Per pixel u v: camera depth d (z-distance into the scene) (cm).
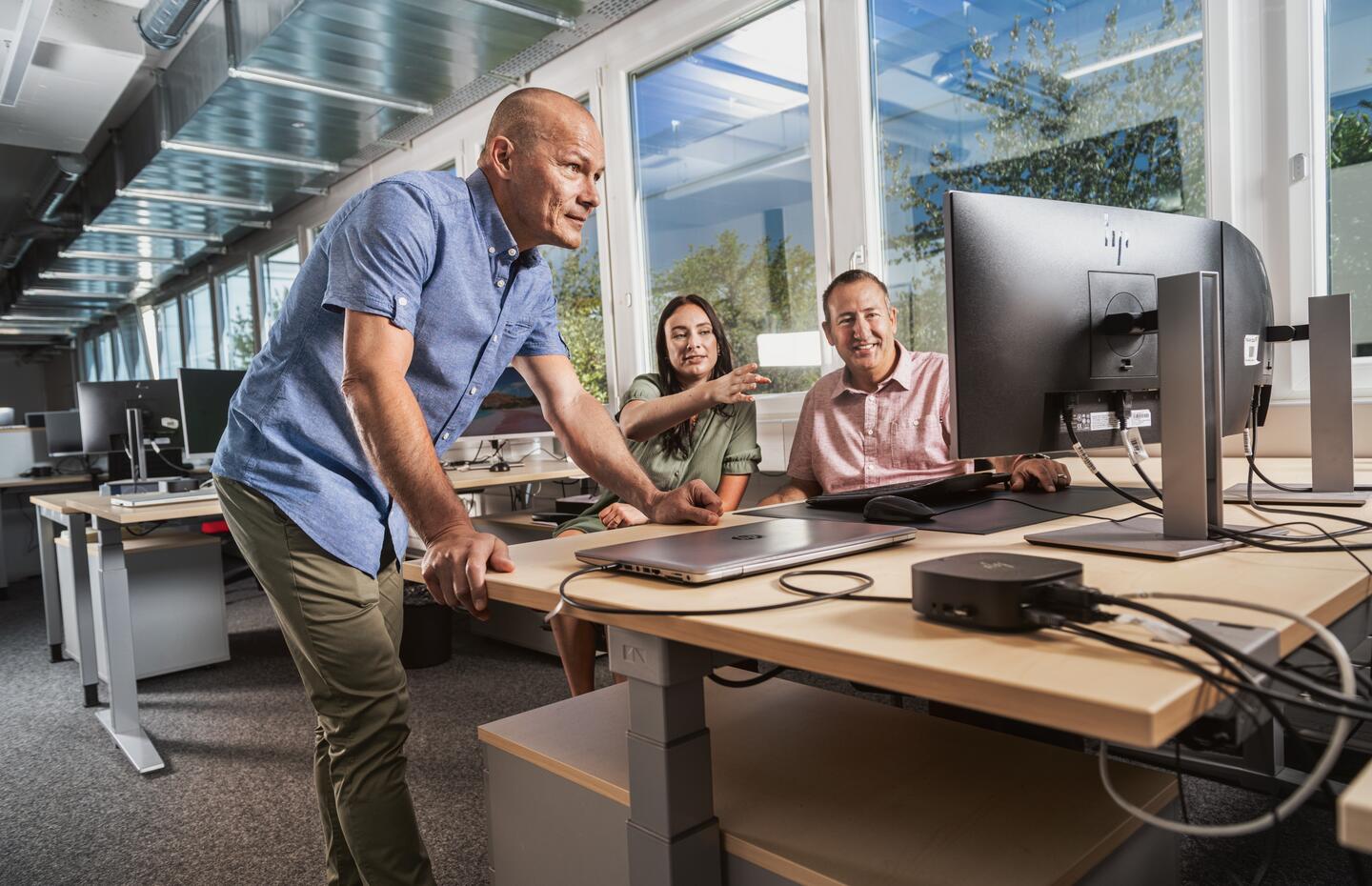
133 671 244
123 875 167
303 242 626
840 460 202
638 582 83
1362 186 189
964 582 61
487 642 329
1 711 278
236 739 240
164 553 300
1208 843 156
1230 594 66
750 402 252
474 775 204
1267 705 53
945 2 261
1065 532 95
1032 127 244
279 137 462
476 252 117
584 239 393
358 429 100
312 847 175
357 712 119
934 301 273
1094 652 54
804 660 60
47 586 338
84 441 394
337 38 347
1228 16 201
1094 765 94
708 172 336
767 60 312
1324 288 195
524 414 360
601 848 95
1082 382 96
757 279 321
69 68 422
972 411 90
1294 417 187
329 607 116
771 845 79
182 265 787
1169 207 218
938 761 96
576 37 371
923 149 270
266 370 119
